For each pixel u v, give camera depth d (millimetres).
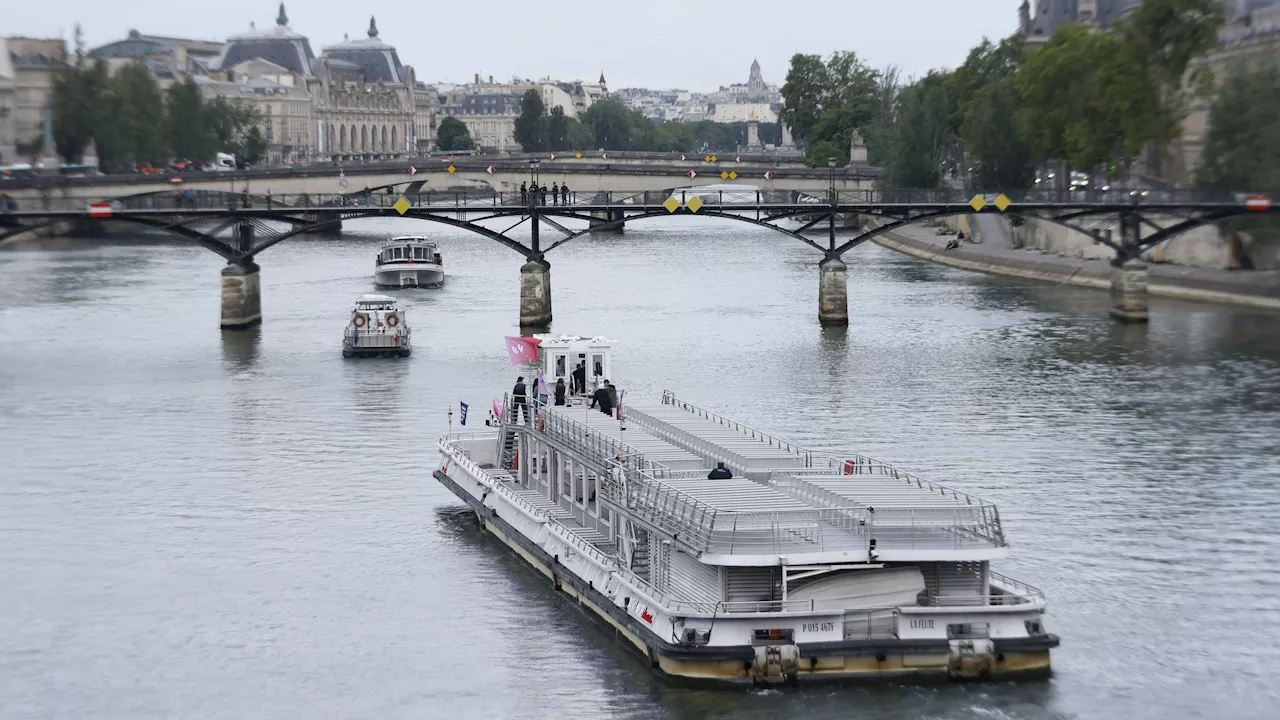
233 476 79188
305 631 55844
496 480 66688
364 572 62281
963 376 107312
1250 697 49188
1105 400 97812
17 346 125750
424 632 55281
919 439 86188
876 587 47750
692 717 46688
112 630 56688
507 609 57250
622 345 123938
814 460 59438
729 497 50094
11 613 58562
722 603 47344
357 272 192625
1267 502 72062
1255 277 150375
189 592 60625
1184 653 52812
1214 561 63062
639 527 53969
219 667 53031
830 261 136875
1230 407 95062
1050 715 46875
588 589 54812
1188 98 178750
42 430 91625
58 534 68938
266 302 158500
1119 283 136250
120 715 49438
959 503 49219
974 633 47875
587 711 47969
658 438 59938
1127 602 58031
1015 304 151000
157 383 107812
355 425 92125
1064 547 64875
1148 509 70812
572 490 61469
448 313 148875
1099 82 174625
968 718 46406
